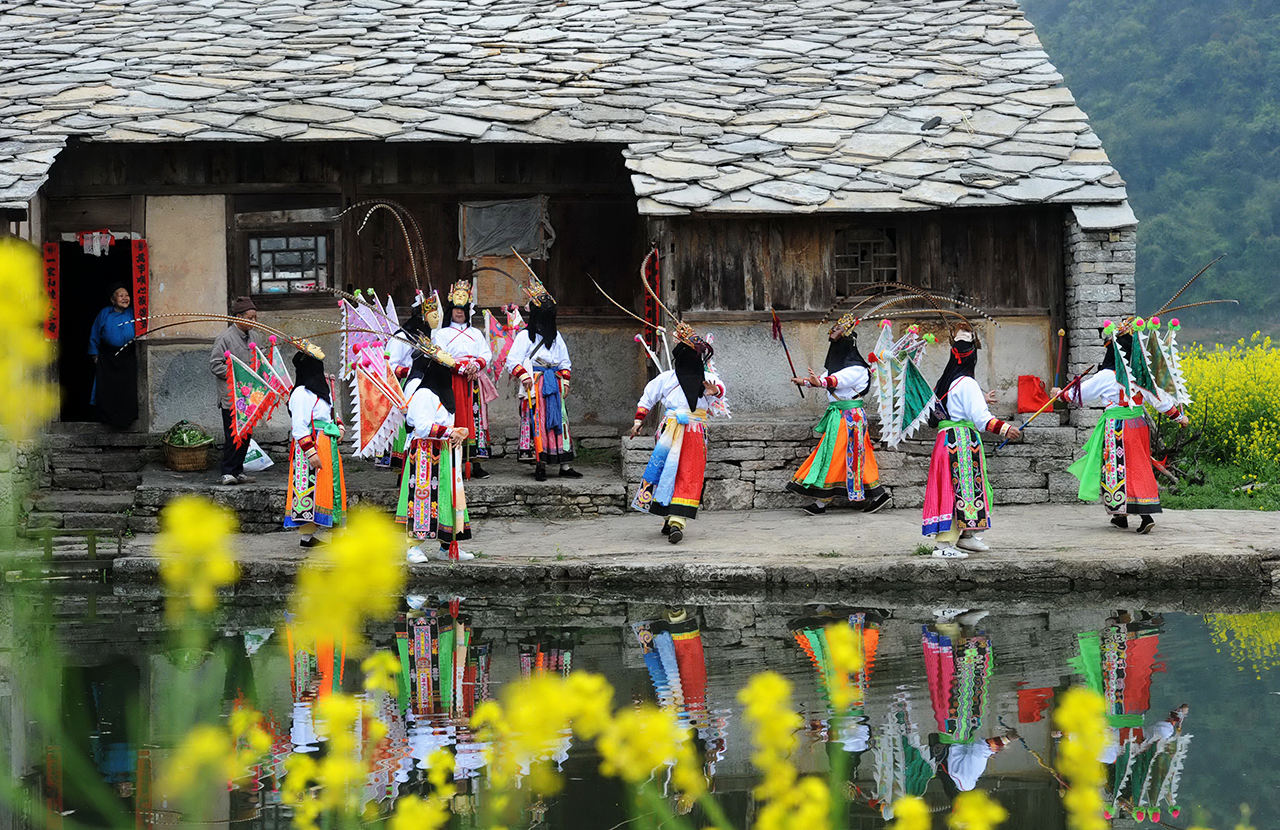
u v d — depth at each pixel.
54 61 14.25
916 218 12.81
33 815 4.79
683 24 15.57
